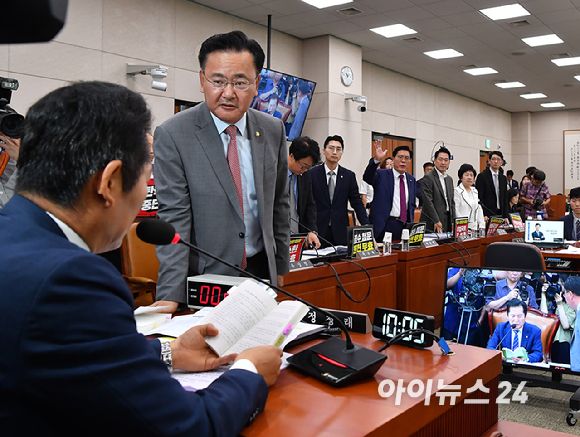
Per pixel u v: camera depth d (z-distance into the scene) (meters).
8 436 0.55
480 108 13.12
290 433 0.73
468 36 7.57
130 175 0.66
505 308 2.16
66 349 0.55
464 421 1.01
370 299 3.28
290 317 0.99
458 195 5.33
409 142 10.48
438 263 4.06
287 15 6.58
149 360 0.62
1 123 1.89
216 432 0.65
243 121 1.60
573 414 2.44
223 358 0.92
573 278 2.07
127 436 0.59
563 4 6.31
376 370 0.96
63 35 4.82
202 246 1.51
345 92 7.75
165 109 5.79
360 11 6.46
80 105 0.63
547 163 14.65
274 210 1.76
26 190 0.64
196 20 6.09
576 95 12.23
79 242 0.65
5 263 0.56
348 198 4.25
